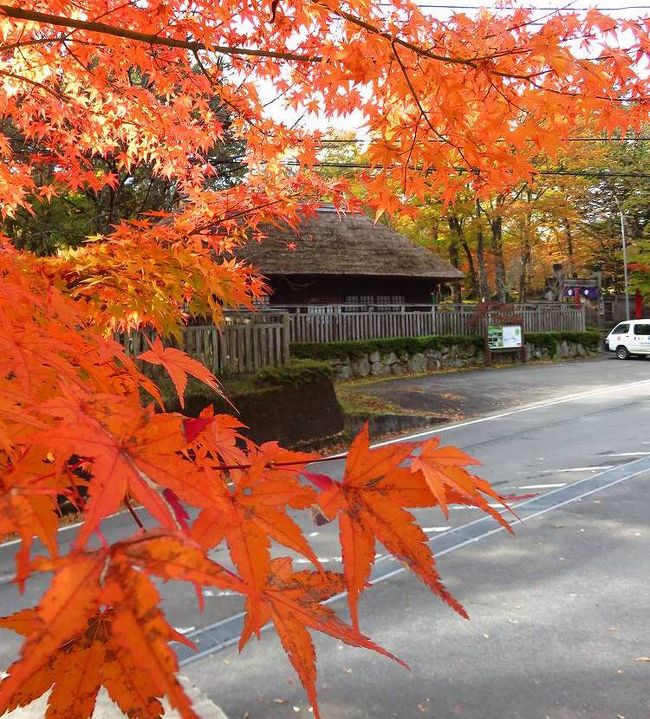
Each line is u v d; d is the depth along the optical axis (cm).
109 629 56
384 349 1966
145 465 48
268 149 307
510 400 1429
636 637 370
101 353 98
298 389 1090
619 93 190
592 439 956
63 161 380
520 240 2680
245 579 55
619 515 594
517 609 409
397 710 310
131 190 1141
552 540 533
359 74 201
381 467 62
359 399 1398
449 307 2288
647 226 3281
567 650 358
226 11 265
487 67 184
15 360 73
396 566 485
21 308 101
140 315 189
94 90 332
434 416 1224
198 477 50
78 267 171
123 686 55
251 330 1098
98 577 38
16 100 352
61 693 54
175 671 35
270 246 1939
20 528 41
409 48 189
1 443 57
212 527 56
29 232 1056
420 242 2906
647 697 314
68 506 449
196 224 257
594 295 3155
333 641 380
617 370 2033
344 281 2091
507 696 318
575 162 2081
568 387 1617
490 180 217
